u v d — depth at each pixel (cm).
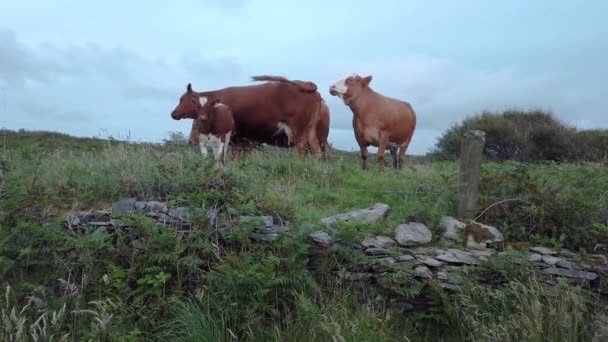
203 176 571
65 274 447
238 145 1123
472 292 440
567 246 515
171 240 459
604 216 546
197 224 476
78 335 400
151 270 439
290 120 1091
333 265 470
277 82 1090
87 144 1143
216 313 425
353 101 978
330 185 744
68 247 453
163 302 427
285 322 431
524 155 1623
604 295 453
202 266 462
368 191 682
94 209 529
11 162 639
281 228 491
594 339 394
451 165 878
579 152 1597
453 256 477
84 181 576
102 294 433
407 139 1062
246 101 1065
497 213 546
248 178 622
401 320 457
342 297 449
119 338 392
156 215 498
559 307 411
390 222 550
